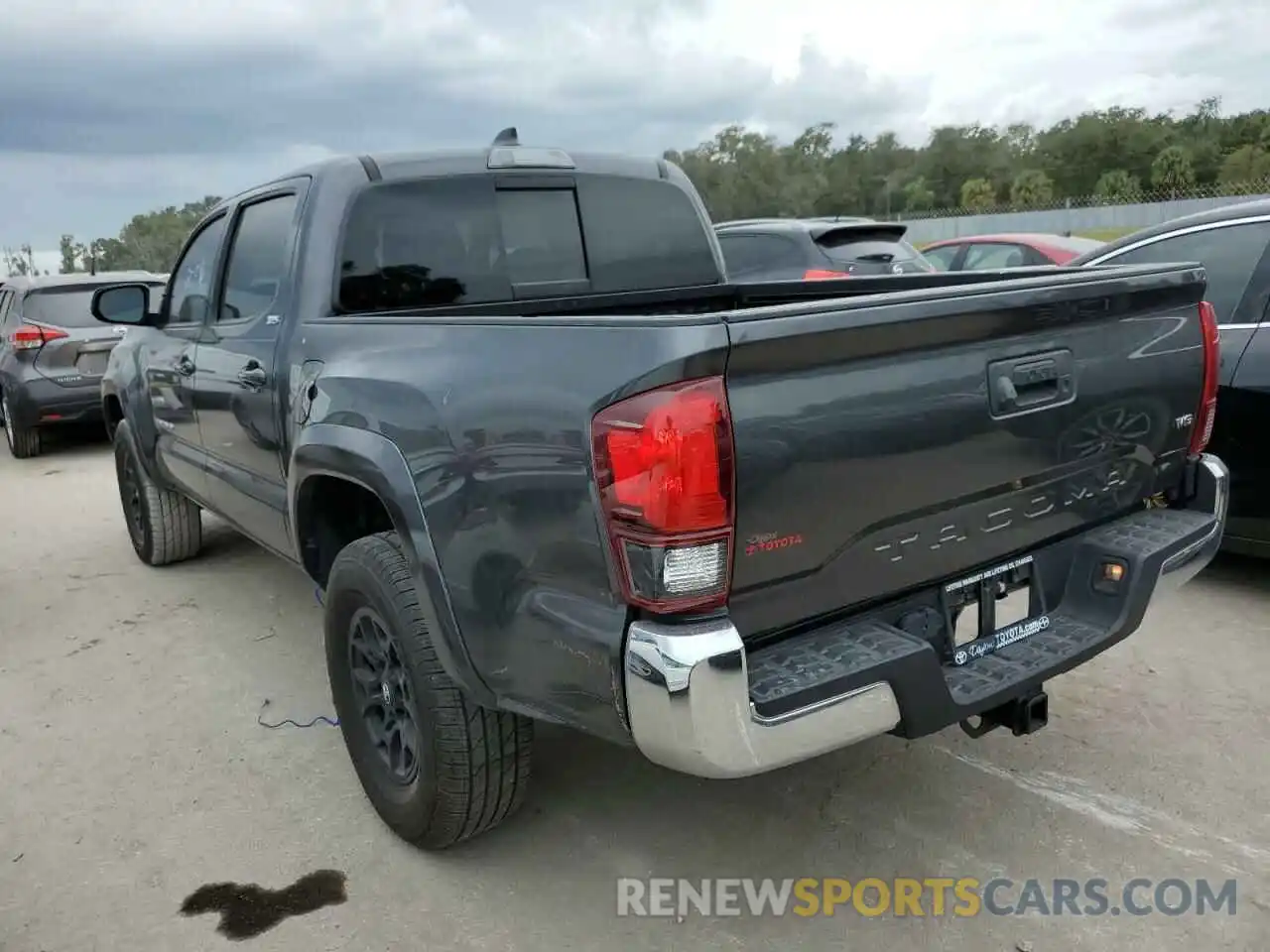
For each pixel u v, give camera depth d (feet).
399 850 9.59
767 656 7.11
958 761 10.75
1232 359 13.89
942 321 7.23
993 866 9.02
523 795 9.14
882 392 7.08
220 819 10.19
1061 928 8.20
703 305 13.26
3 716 12.69
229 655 14.40
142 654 14.58
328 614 9.78
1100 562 8.87
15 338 29.99
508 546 7.41
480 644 7.84
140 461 17.17
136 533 18.85
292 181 11.61
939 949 8.04
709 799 10.28
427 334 8.44
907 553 7.66
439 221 11.31
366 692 9.78
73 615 16.30
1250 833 9.31
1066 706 11.77
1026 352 7.98
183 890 9.09
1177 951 7.90
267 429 11.43
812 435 6.74
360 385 8.98
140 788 10.83
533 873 9.18
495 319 7.71
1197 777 10.22
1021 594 9.84
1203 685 12.12
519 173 11.88
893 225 28.30
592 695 7.00
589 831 9.80
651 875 9.10
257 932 8.49
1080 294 8.12
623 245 12.73
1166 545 8.86
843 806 10.04
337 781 10.87
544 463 7.00
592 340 6.77
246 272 12.52
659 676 6.37
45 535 21.75
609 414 6.49
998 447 7.87
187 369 14.01
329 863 9.42
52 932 8.56
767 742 6.56
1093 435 8.62
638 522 6.39
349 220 10.77
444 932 8.43
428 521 8.07
